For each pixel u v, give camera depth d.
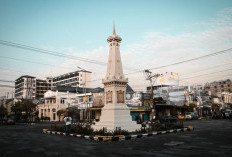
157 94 60.59
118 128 16.39
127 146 11.75
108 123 18.28
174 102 59.38
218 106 80.19
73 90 68.62
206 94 84.06
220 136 15.52
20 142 13.38
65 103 62.75
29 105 57.28
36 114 61.22
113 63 20.05
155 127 19.83
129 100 51.78
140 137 15.77
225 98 105.94
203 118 56.78
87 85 114.88
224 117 53.16
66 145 12.13
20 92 115.31
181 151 10.06
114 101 18.78
